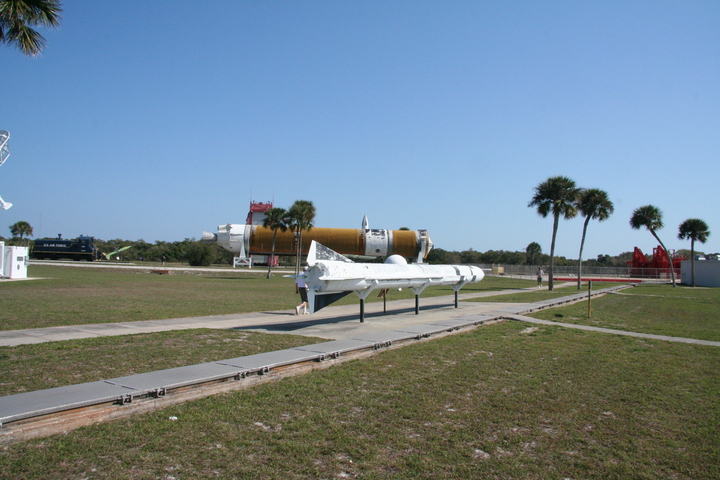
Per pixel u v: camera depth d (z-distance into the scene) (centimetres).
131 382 771
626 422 724
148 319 1731
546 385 922
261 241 7512
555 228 4416
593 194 4597
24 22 1391
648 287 5197
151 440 599
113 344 1192
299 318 1877
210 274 6169
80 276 4538
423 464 557
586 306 2695
